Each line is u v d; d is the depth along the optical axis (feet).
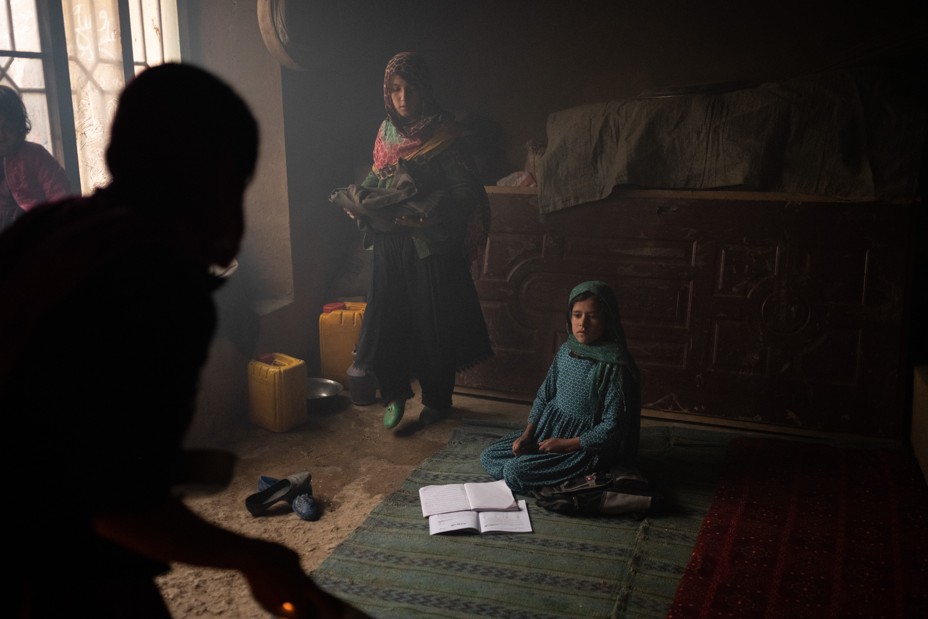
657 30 17.21
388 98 14.07
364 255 18.24
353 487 12.56
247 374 15.26
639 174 15.03
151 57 14.55
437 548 10.52
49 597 3.59
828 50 16.22
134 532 3.30
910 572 9.81
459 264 14.70
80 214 3.46
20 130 11.48
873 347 14.19
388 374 14.64
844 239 14.16
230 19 15.34
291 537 10.97
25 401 3.14
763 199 14.51
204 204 3.60
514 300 16.29
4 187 11.84
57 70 12.35
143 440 3.18
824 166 14.11
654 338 15.40
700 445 14.11
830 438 14.43
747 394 14.93
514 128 18.60
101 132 13.38
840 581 9.61
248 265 16.75
